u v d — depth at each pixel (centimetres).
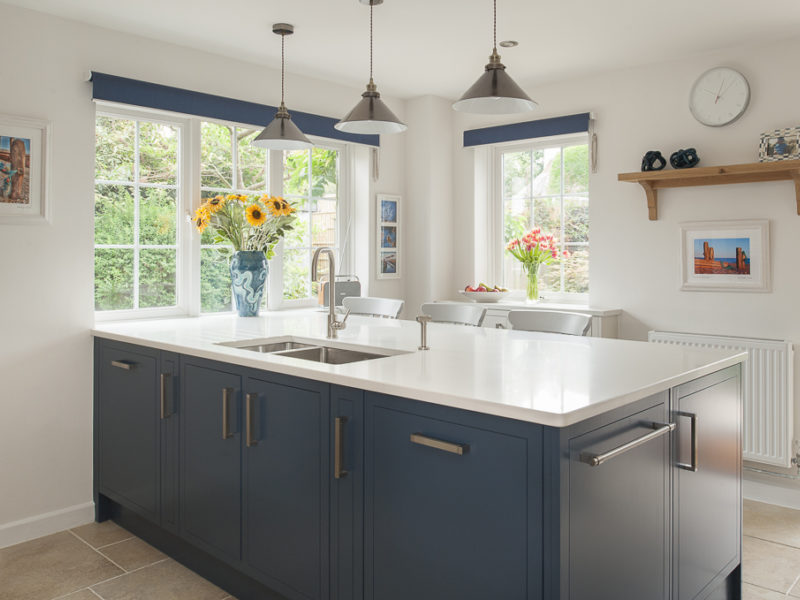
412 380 183
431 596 173
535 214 460
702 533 214
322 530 203
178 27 325
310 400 206
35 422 304
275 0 292
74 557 282
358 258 461
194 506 256
